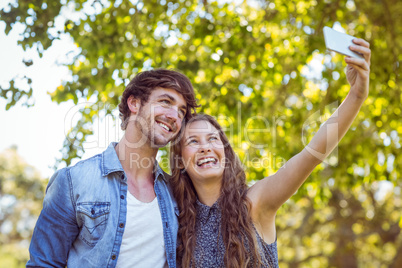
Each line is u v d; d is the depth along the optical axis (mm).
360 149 6312
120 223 2361
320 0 5973
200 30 5551
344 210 11188
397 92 6168
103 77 4855
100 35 4941
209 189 2615
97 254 2305
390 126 6270
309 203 11047
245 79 5703
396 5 6383
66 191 2383
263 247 2482
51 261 2326
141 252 2377
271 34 6121
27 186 18672
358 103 2262
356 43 2109
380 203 11383
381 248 11695
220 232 2480
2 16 4410
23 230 20891
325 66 6293
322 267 12695
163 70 2641
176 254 2521
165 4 5473
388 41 6215
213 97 5520
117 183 2447
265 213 2529
